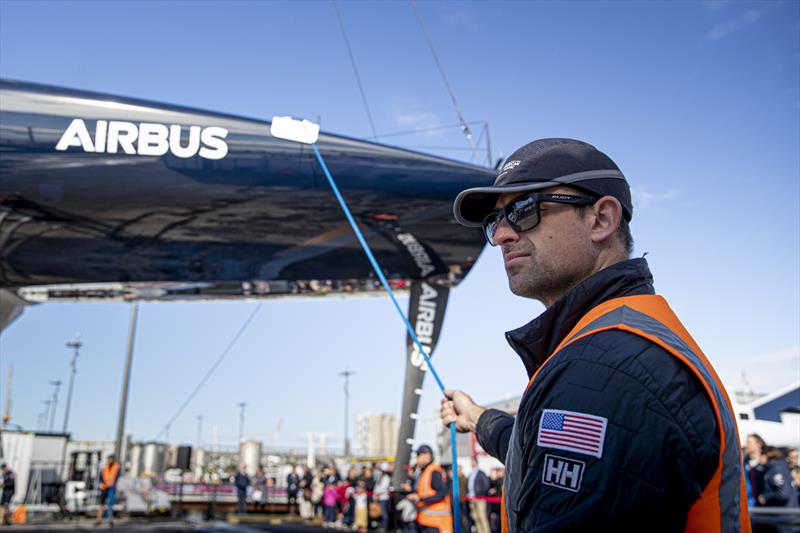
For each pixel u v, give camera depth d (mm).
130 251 5348
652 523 727
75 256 5363
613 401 771
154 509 15609
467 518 10086
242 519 15781
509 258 1105
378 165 5035
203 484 17812
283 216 5086
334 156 4957
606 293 971
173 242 5270
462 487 10484
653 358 793
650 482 729
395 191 5055
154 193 4699
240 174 4781
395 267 5980
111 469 11734
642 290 976
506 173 1113
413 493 7469
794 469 6898
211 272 5887
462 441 14617
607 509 729
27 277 5703
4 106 4484
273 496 18750
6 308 6828
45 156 4465
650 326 858
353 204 5078
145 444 24156
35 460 17906
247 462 27344
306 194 4953
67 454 19062
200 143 4707
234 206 4895
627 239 1086
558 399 825
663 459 736
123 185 4629
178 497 17250
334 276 6180
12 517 12398
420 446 6926
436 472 6801
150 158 4621
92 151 4535
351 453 33938
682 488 744
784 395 8953
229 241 5328
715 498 772
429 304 6176
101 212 4773
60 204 4652
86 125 4559
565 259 1047
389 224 5320
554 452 796
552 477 789
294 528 12594
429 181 5117
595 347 837
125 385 16875
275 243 5434
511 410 10773
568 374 835
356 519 12695
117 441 16406
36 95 4602
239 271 5906
